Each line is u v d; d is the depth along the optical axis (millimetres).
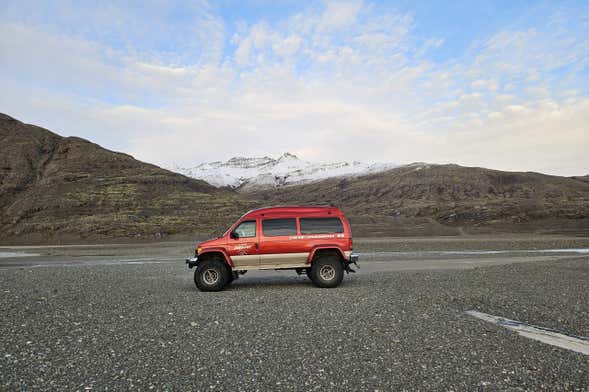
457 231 66750
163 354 5648
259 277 14570
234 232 11594
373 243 40938
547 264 17562
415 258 26188
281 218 11750
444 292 10297
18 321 7664
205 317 7863
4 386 4543
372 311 8227
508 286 11375
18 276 15750
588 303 9125
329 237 11680
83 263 24547
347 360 5359
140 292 11219
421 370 4988
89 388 4484
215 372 4965
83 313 8336
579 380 4668
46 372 4980
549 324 7336
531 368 5051
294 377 4793
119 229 60656
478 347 5879
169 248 39469
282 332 6727
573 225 69812
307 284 12422
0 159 85125
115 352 5750
